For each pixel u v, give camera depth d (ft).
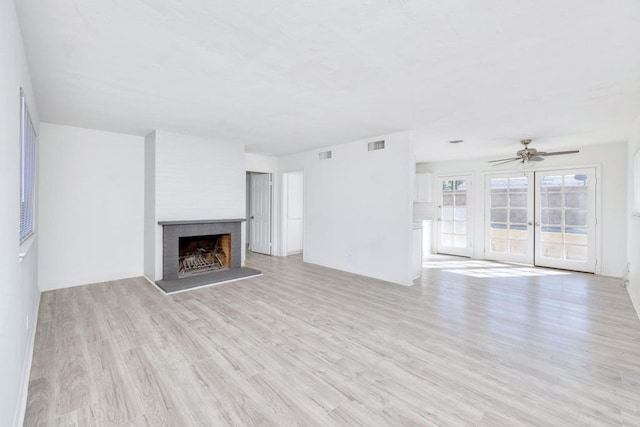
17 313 5.72
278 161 22.79
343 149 17.47
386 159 15.28
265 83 8.86
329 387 6.56
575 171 18.21
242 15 5.68
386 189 15.34
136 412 5.73
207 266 17.34
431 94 9.67
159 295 12.78
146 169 15.55
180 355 7.84
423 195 24.50
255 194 24.48
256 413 5.74
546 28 6.04
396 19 5.79
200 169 15.89
